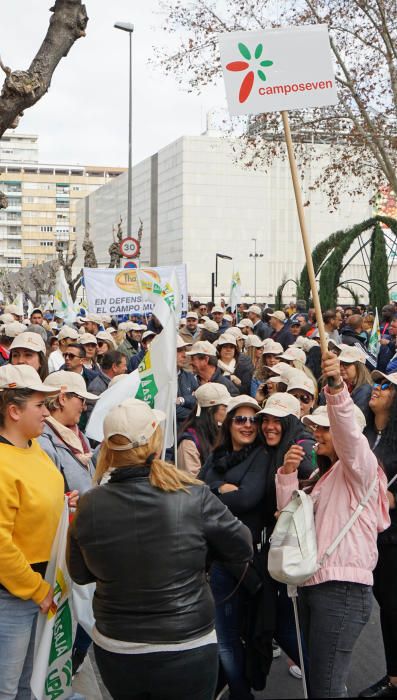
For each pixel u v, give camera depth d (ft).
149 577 10.49
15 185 536.01
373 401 16.34
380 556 15.51
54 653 12.42
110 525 10.60
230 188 297.33
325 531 13.29
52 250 537.24
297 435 16.11
